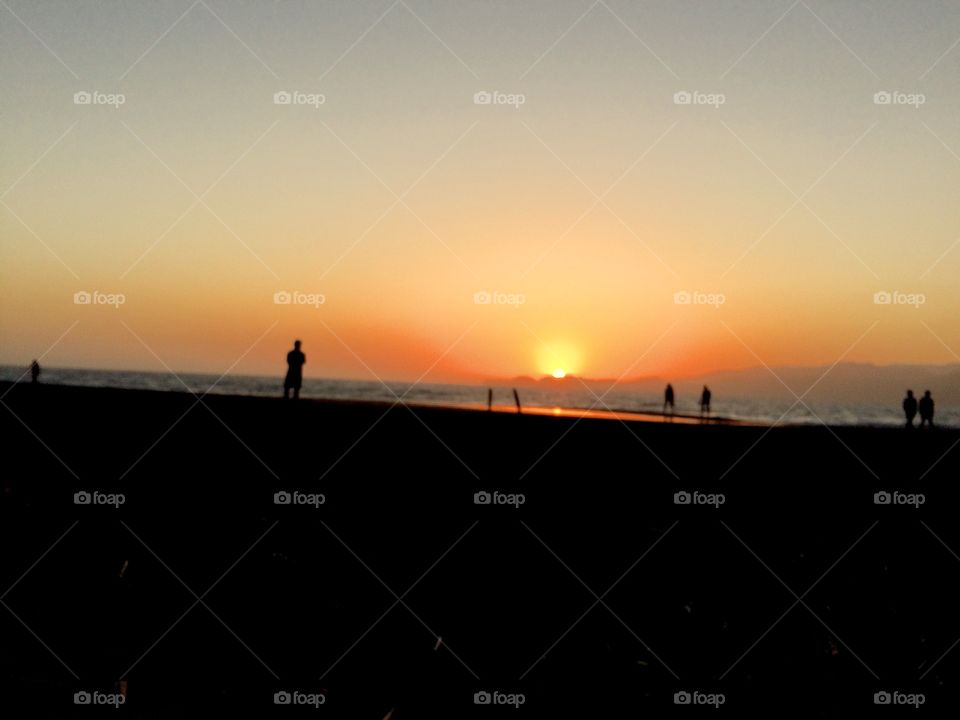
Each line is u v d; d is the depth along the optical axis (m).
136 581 10.02
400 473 16.95
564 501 16.33
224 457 16.75
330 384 106.19
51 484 13.94
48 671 7.36
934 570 14.30
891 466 19.55
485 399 84.56
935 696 10.30
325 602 10.54
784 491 17.73
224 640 8.90
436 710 8.68
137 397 21.56
